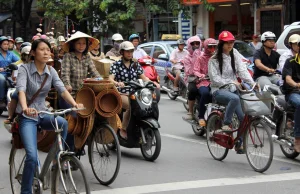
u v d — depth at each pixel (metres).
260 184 8.83
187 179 9.20
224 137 10.21
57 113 7.00
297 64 10.34
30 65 7.40
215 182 8.98
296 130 10.08
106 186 8.85
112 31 28.73
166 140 12.81
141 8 30.88
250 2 28.77
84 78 9.55
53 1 28.81
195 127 13.38
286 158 10.86
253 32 29.59
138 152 11.46
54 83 7.54
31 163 7.01
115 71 10.91
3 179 9.34
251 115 9.59
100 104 8.66
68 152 6.86
